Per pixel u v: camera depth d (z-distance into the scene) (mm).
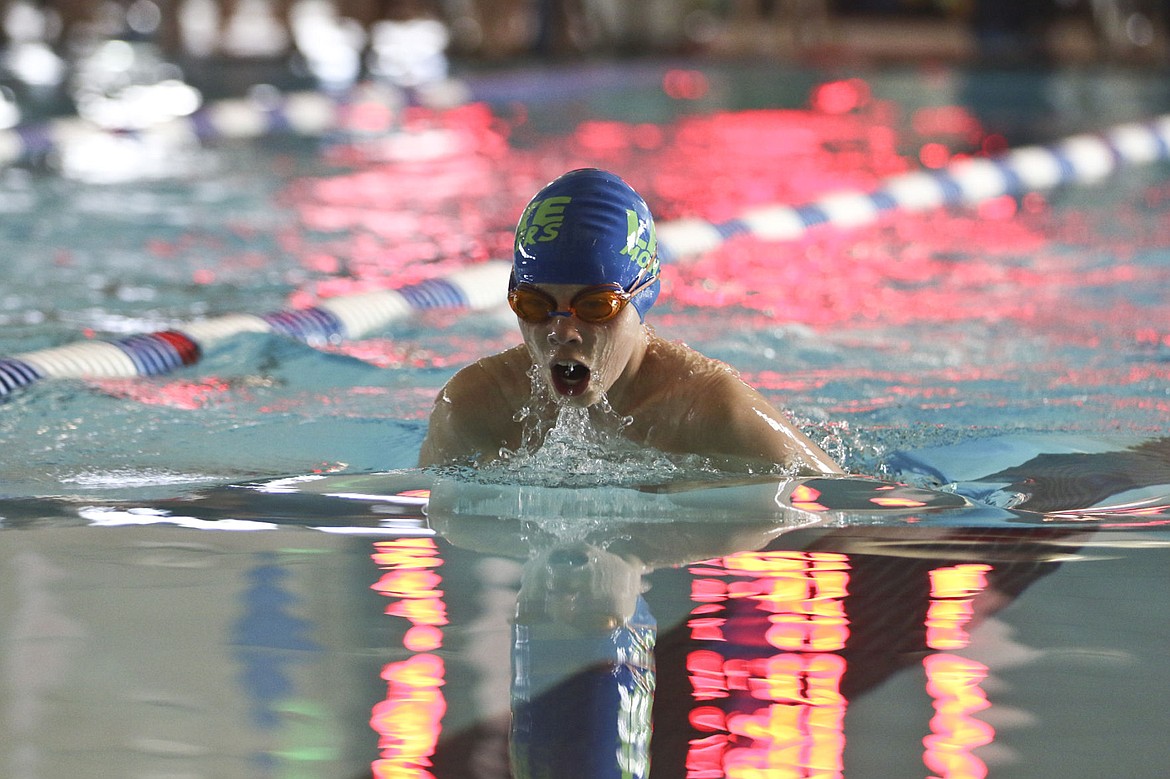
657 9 45531
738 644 4598
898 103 32781
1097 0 44312
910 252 15836
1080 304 12414
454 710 4113
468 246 15820
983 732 3992
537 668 4402
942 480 7000
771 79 38094
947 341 10914
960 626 4773
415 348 10953
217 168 22203
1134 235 16594
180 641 4656
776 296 13086
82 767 3805
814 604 4996
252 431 8047
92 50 39312
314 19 42906
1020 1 46875
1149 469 7246
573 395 6316
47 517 6164
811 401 8867
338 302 12195
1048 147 24219
